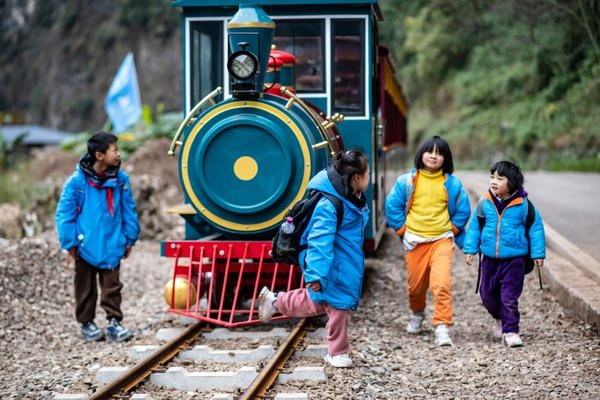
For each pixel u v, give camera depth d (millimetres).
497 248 6422
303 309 5852
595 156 29234
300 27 7699
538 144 31875
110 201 7059
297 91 7727
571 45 31609
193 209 7184
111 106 21859
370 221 7656
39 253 9398
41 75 74688
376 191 8219
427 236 6594
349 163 5441
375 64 8133
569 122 31484
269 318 6000
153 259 11398
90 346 6988
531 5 29375
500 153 33344
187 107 7766
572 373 5613
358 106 7684
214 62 7738
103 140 6922
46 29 76188
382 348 6410
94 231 6977
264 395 4988
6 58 76688
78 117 70562
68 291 8766
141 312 8375
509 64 35969
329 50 7664
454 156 35469
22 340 7062
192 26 7738
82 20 73688
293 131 6613
